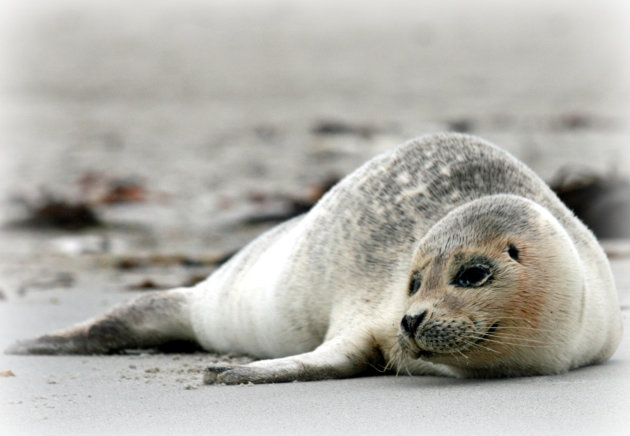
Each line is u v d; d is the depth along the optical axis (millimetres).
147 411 17438
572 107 137625
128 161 91125
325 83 177000
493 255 18969
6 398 19281
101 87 181250
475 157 22641
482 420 16062
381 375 20969
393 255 21609
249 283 24516
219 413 17047
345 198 23078
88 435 15906
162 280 39875
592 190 49375
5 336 28516
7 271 43531
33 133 123062
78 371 22969
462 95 156625
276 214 58000
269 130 115938
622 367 20750
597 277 21000
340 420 16312
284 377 19828
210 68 199875
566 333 19234
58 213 58188
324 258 22375
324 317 22219
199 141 108312
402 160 23188
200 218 58875
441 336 18500
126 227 56938
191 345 27172
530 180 22422
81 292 37375
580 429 15391
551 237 19234
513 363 19375
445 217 20297
